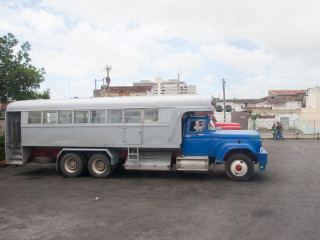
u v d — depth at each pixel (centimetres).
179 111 877
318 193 702
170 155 912
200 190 750
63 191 770
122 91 3909
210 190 747
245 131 912
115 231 484
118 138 920
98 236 465
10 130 1038
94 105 940
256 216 541
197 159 871
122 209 602
